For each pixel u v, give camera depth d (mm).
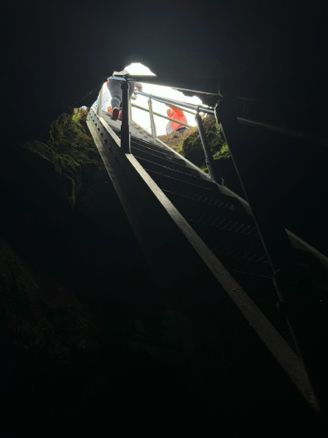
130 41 2668
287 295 1334
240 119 2758
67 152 4113
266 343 1155
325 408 938
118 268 3863
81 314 2941
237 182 4816
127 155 3238
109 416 2627
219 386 1255
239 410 1146
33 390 2014
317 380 1025
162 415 2887
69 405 2295
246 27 2273
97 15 2365
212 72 2953
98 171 4230
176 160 5074
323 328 1171
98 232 3904
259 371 1133
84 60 2752
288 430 984
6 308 2010
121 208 4008
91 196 3988
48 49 2516
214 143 5410
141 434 2691
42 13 2242
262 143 3551
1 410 1825
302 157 3428
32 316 2223
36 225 3262
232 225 2982
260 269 2314
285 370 1058
